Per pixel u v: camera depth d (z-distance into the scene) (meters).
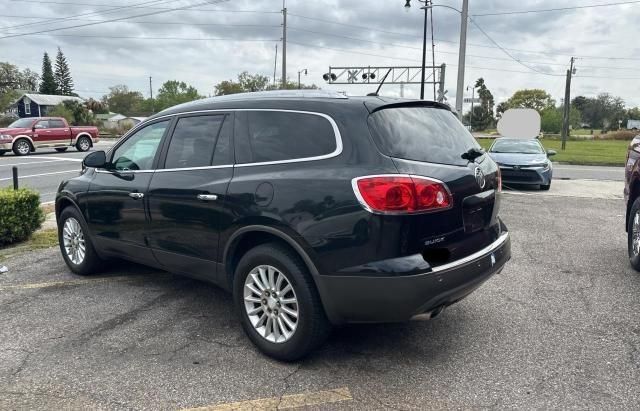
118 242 4.83
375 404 3.06
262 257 3.55
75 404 3.09
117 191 4.71
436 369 3.47
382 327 4.16
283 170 3.52
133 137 4.81
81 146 26.56
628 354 3.66
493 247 3.77
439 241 3.27
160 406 3.06
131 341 3.93
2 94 91.94
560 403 3.05
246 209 3.59
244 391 3.22
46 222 8.63
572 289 5.06
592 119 114.06
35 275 5.60
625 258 6.23
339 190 3.21
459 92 19.19
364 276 3.15
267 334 3.64
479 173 3.66
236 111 3.96
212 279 4.07
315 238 3.26
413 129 3.49
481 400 3.09
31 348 3.82
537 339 3.92
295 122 3.60
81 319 4.36
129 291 5.05
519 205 10.40
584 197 11.62
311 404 3.07
